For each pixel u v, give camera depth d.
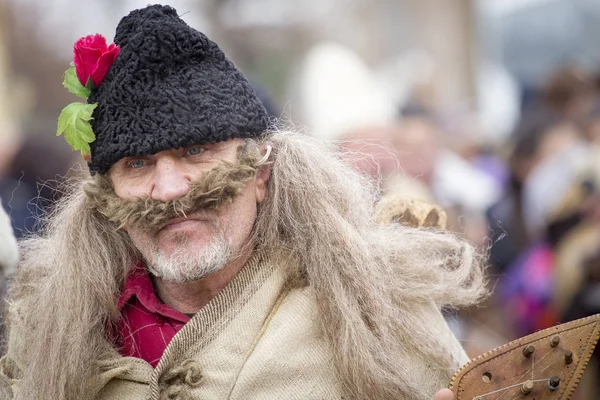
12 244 6.27
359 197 6.35
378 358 5.90
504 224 13.22
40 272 6.68
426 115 16.94
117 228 6.00
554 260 11.16
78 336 6.06
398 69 21.67
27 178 12.48
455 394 5.68
